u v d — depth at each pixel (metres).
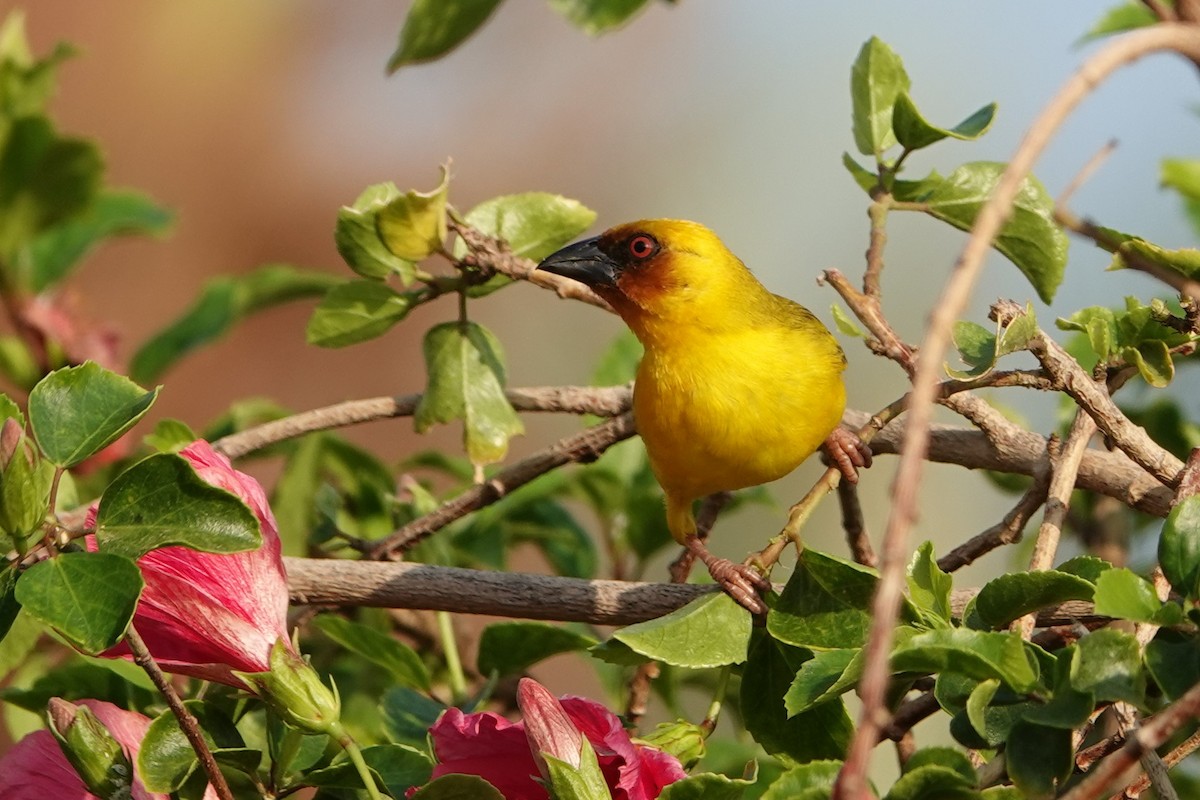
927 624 3.64
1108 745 3.64
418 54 3.73
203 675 3.64
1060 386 3.68
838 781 3.20
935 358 3.34
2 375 3.81
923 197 3.74
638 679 3.71
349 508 3.79
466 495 3.75
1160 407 3.77
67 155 3.79
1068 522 3.79
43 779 3.64
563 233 3.75
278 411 3.80
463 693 3.74
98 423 3.63
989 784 3.63
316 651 3.77
